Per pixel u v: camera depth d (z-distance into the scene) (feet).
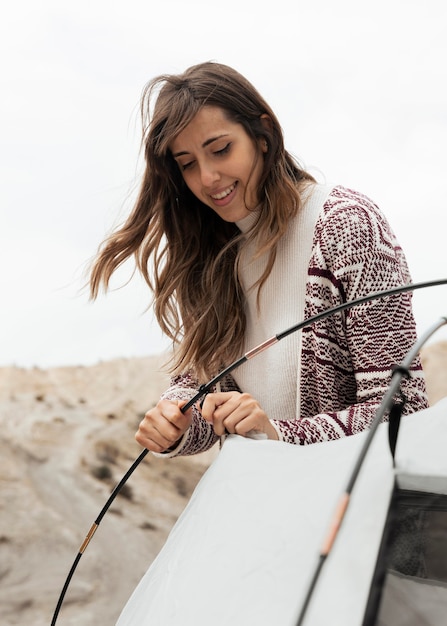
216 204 5.12
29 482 16.34
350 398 4.90
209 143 4.91
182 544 3.31
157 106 5.08
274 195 4.99
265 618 2.71
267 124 5.08
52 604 13.16
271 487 3.21
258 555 2.93
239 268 5.37
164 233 5.60
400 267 4.97
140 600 3.45
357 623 2.48
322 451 3.24
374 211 4.93
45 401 18.90
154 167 5.33
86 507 15.92
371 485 2.80
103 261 5.74
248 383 5.27
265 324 5.19
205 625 2.85
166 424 4.54
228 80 4.97
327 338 4.80
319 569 2.14
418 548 2.67
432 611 2.57
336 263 4.74
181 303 5.58
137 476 17.03
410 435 2.97
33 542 14.56
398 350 4.60
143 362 20.29
